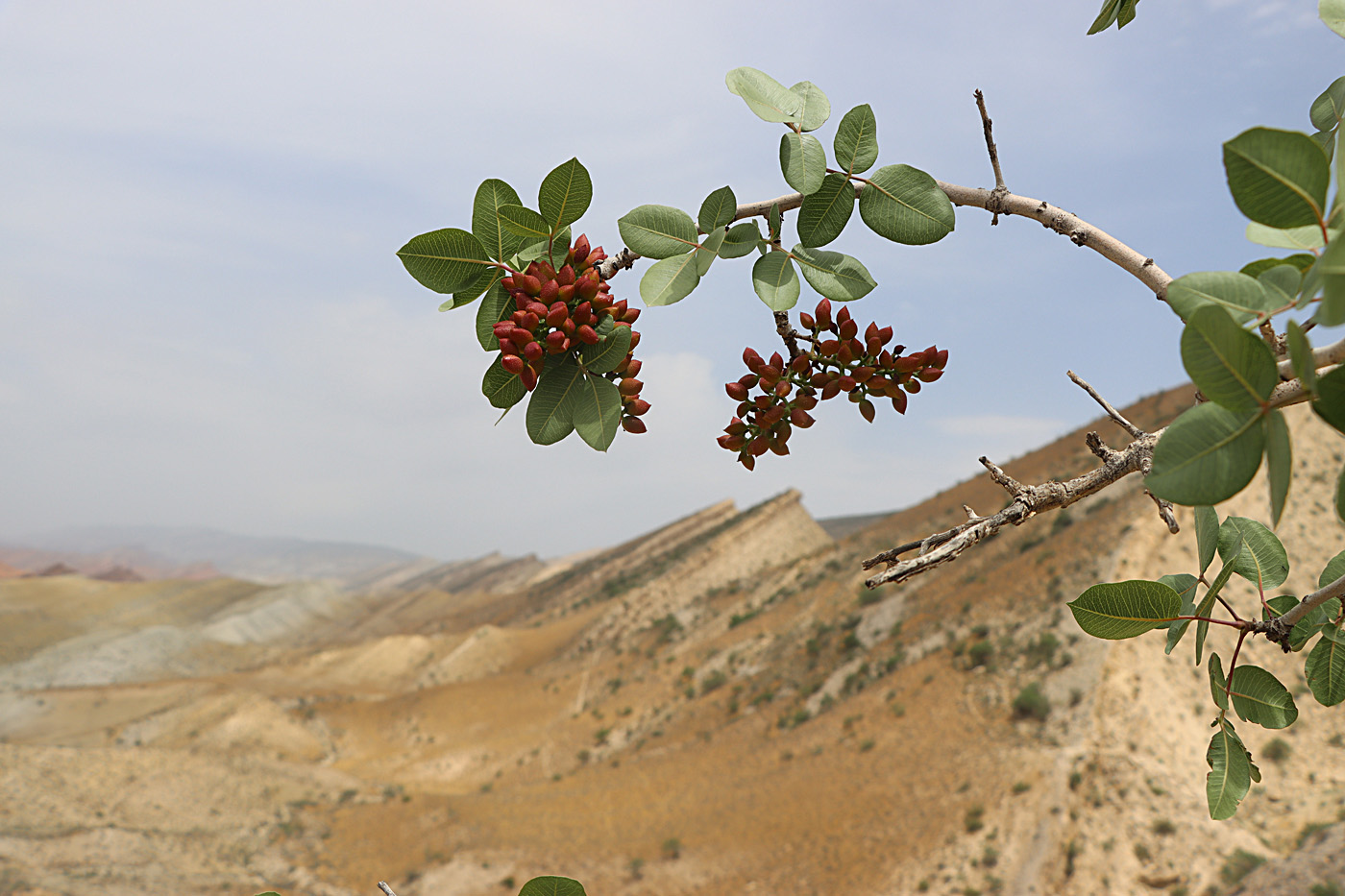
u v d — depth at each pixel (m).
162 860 51.59
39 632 101.94
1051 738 42.12
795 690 67.56
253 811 61.62
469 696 96.12
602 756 74.69
